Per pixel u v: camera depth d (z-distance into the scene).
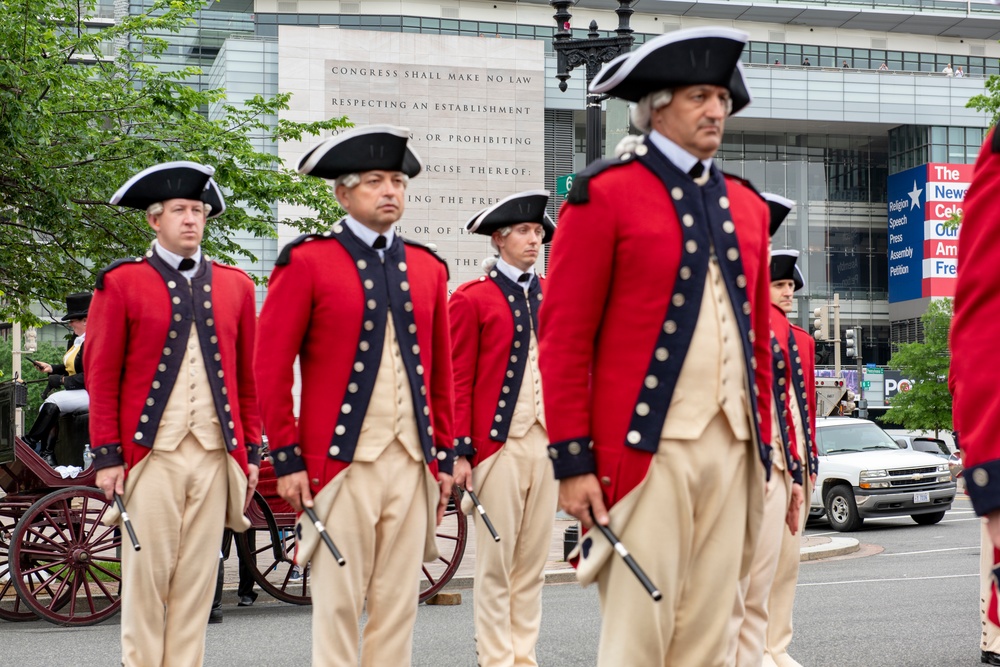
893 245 88.94
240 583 12.13
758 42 89.88
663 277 4.10
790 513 6.97
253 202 21.98
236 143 21.47
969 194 3.15
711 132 4.11
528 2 82.31
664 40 4.05
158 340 6.97
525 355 8.10
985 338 3.02
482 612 7.86
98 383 6.93
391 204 5.86
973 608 10.93
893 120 86.19
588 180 4.15
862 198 90.25
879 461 23.50
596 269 4.11
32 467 10.95
